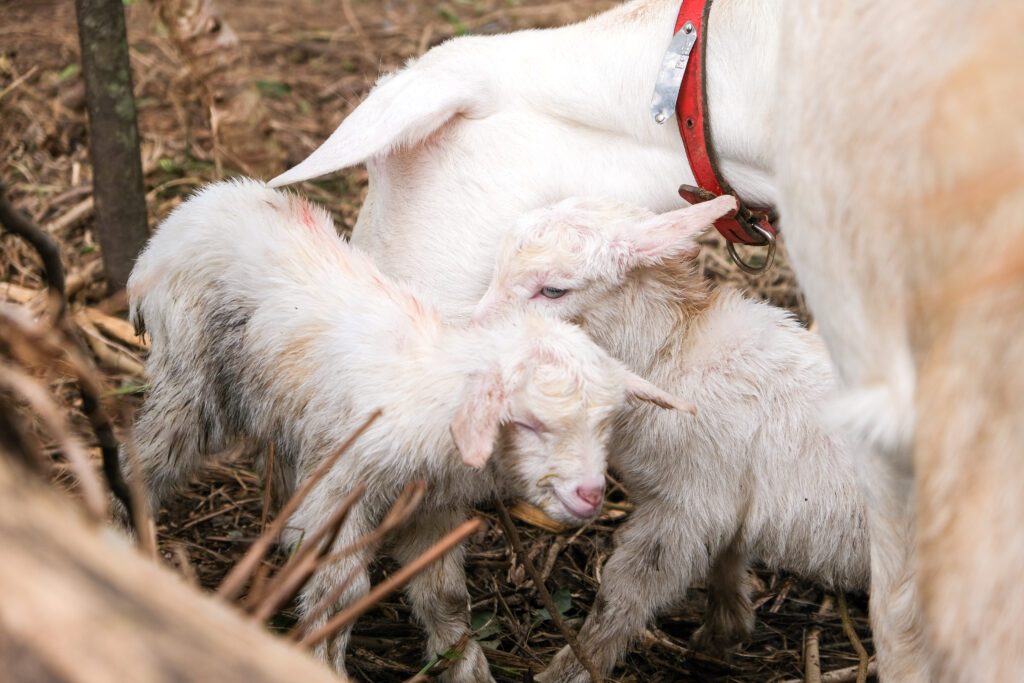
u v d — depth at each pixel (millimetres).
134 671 1360
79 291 5457
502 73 3832
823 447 3744
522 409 3117
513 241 3648
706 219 3508
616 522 4578
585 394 3096
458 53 3848
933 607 1746
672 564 3773
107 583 1411
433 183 3850
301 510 3354
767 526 3824
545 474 3135
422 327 3387
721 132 3541
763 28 3420
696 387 3754
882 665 2541
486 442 2945
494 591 4133
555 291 3668
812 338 3926
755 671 3979
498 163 3799
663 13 3678
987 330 1637
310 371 3455
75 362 2250
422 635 3891
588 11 9445
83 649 1354
